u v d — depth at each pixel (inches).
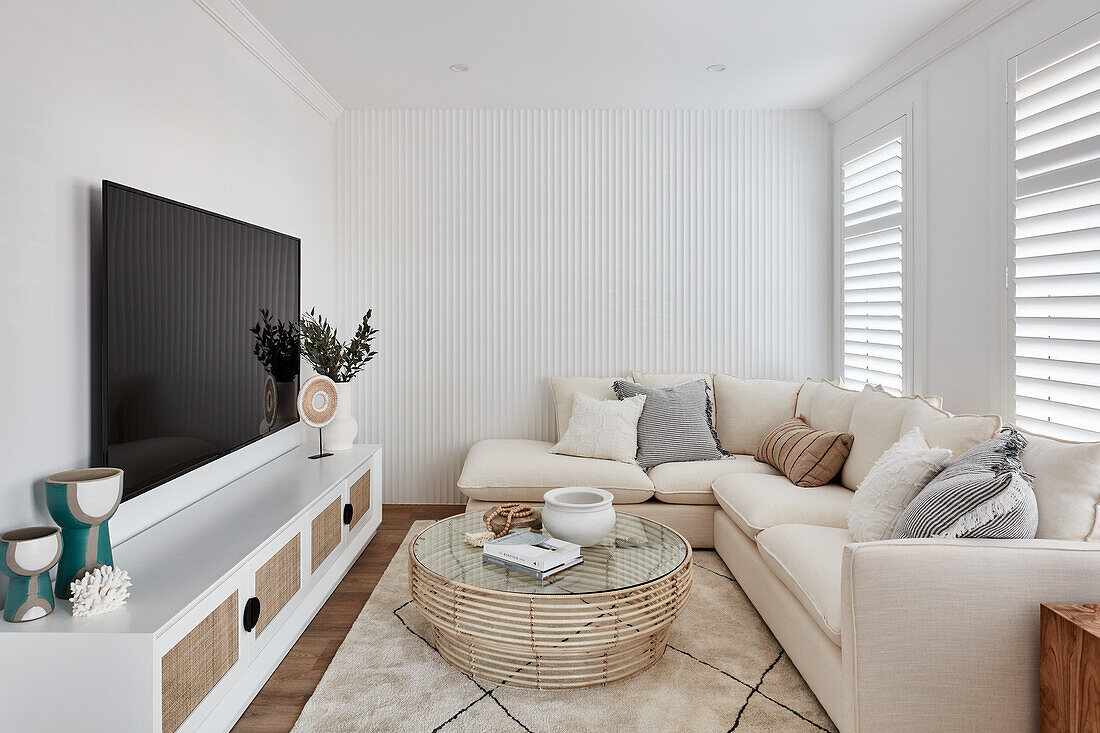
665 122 176.6
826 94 164.7
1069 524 75.0
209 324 105.3
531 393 178.5
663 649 99.5
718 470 146.3
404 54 138.8
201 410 103.0
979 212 118.7
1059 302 100.0
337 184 175.8
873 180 154.5
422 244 176.7
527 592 85.9
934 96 132.1
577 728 80.2
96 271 83.5
